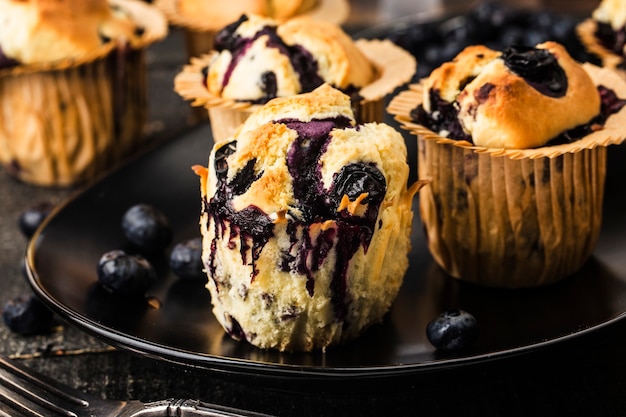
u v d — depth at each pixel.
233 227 0.44
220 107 0.52
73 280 0.49
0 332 0.50
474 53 0.49
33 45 0.58
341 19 0.64
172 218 0.53
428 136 0.48
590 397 0.46
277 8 0.64
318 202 0.44
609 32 0.59
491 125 0.47
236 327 0.46
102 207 0.53
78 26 0.58
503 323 0.47
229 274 0.45
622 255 0.50
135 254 0.51
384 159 0.45
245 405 0.46
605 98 0.49
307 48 0.53
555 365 0.47
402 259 0.46
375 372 0.43
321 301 0.44
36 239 0.50
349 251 0.44
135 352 0.45
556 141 0.47
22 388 0.45
